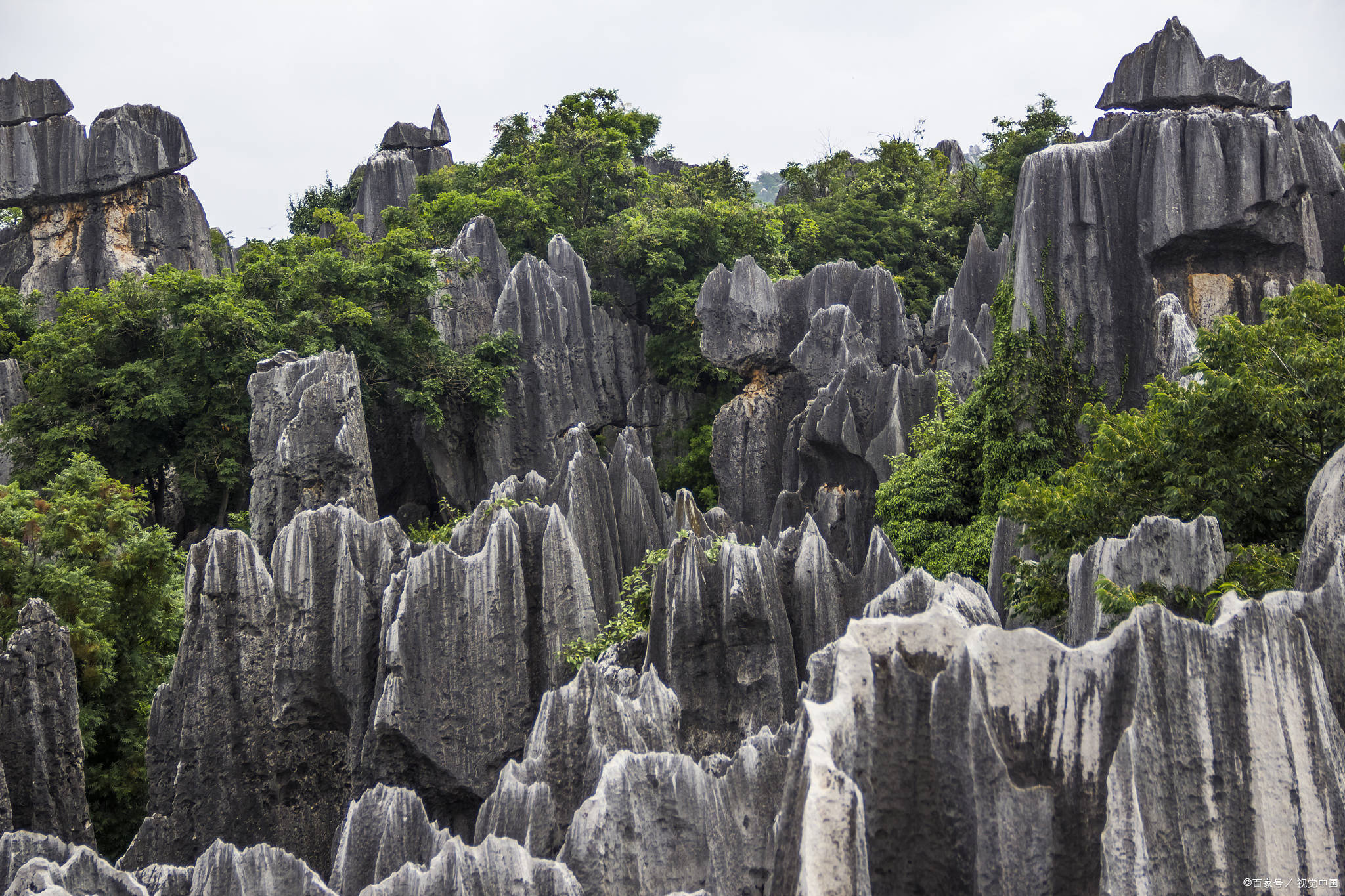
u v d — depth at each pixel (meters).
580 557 28.72
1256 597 17.72
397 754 26.58
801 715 14.65
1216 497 21.62
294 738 28.30
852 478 49.94
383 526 29.86
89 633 29.89
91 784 30.56
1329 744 11.95
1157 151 38.31
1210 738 11.88
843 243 72.69
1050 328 38.03
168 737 27.70
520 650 27.52
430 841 18.84
